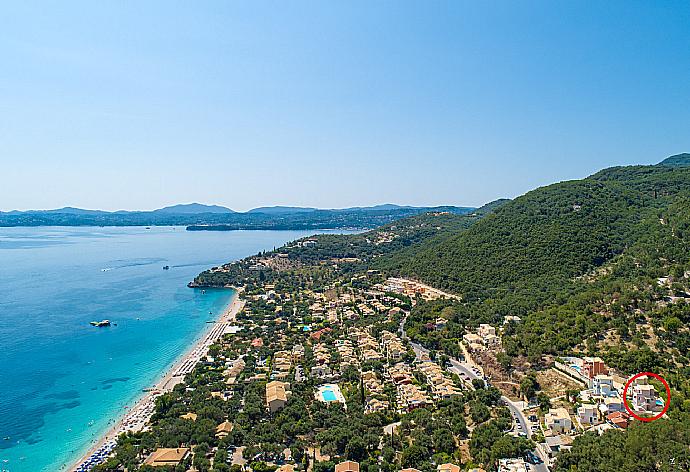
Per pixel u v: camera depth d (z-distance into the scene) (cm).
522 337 19612
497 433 13475
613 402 13750
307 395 17512
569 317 19888
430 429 14212
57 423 16825
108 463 13362
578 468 11338
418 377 18550
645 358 15388
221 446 14050
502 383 17412
